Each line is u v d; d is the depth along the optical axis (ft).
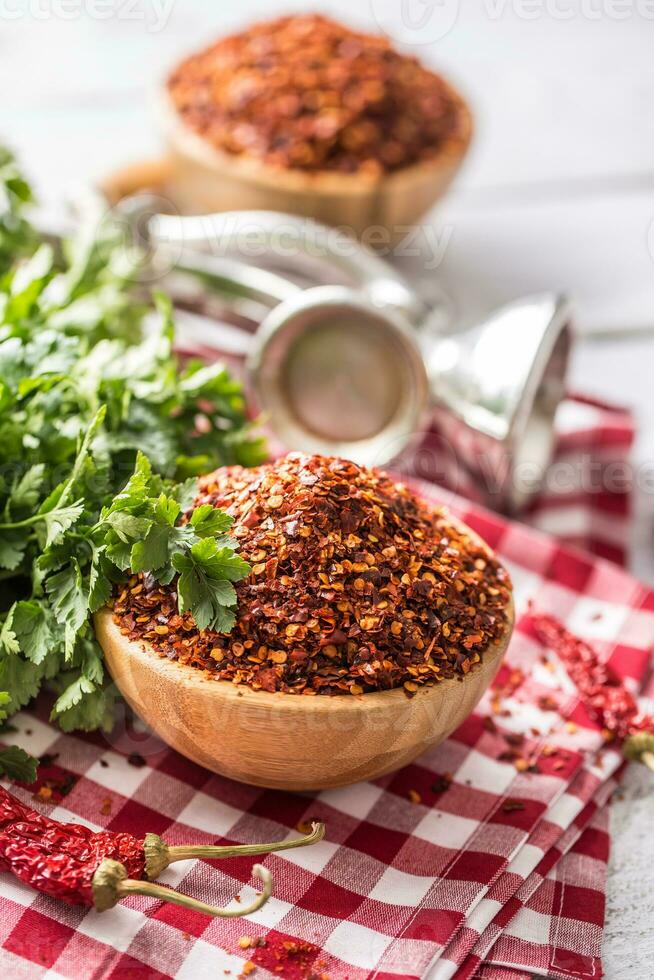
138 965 1.88
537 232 2.95
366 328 2.33
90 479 2.01
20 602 1.97
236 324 2.60
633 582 2.26
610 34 3.50
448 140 2.71
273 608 1.92
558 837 2.01
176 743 1.97
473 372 2.35
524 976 1.92
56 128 3.14
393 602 1.94
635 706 2.11
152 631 1.93
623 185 3.08
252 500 1.98
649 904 2.00
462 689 1.93
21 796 2.01
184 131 2.66
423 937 1.91
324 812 2.02
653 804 2.09
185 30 3.42
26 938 1.89
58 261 2.48
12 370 2.06
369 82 2.69
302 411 2.38
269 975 1.88
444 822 2.02
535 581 2.27
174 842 1.98
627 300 2.82
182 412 2.18
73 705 1.97
